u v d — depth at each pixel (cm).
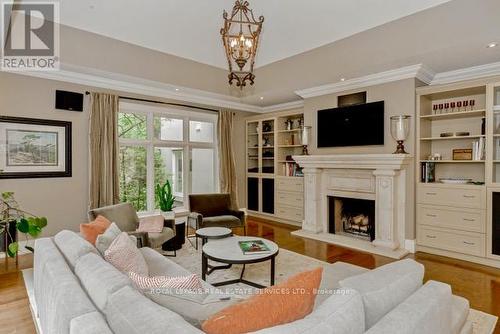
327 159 470
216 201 490
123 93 488
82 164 448
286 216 590
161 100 535
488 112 351
